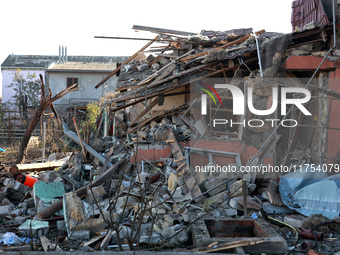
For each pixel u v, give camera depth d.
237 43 12.34
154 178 8.98
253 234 6.62
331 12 10.19
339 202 7.16
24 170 11.21
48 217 7.36
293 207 7.41
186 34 14.21
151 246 5.86
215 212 7.30
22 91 30.94
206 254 5.02
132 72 15.68
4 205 8.50
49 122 18.89
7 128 24.72
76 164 10.43
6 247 6.00
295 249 5.89
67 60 37.72
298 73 10.61
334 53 10.00
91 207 7.46
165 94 14.04
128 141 11.98
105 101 15.68
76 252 4.95
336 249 5.95
